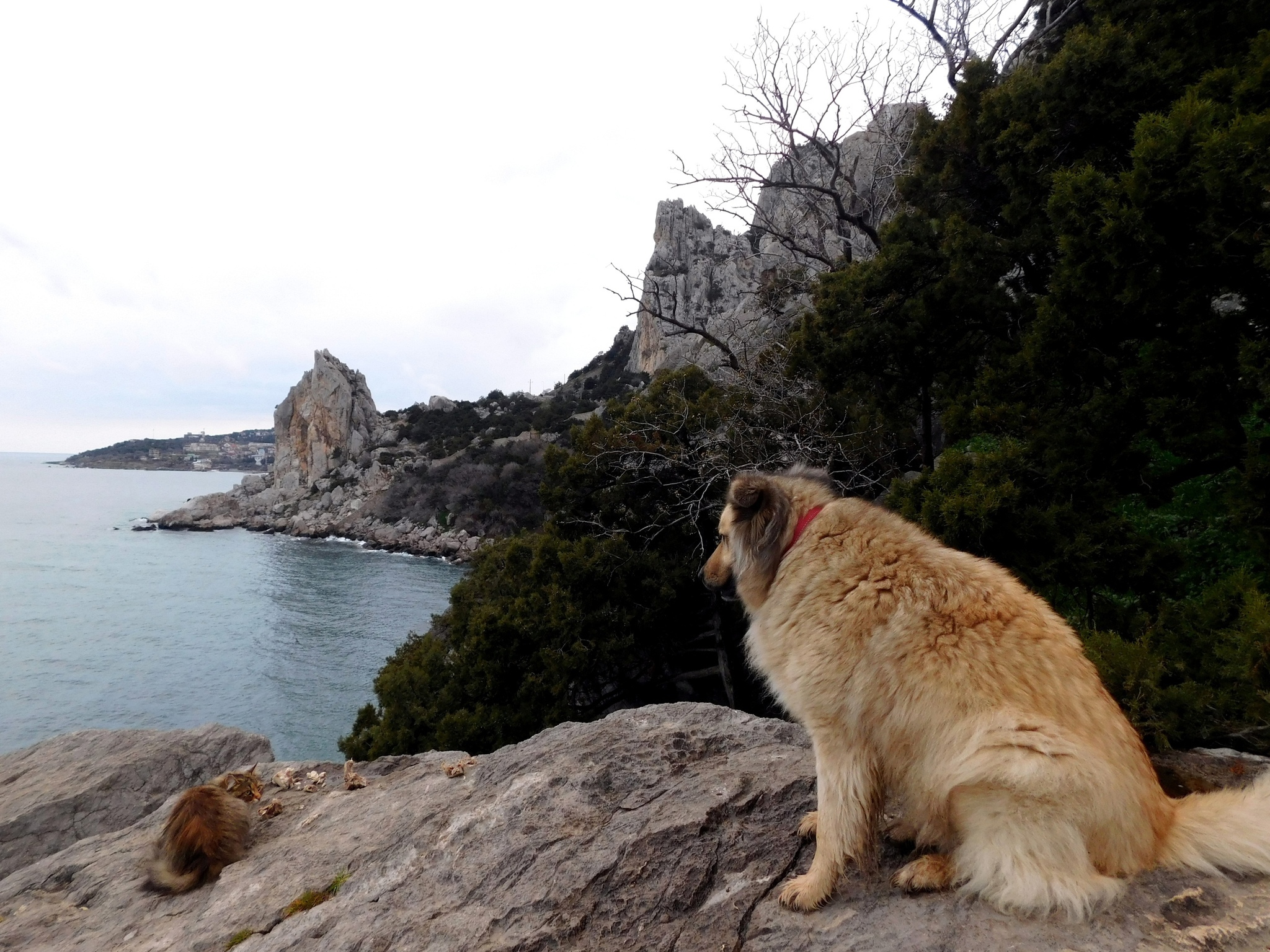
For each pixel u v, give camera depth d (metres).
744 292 37.12
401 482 86.19
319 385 102.69
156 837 4.61
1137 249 6.81
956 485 7.77
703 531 16.47
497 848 3.53
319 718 28.25
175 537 84.31
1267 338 6.10
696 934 2.77
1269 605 4.45
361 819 4.35
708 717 4.78
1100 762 2.27
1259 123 5.77
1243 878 2.36
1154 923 2.17
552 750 4.50
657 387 19.03
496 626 14.02
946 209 12.85
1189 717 4.37
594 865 3.22
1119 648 4.93
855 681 2.55
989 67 12.30
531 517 70.62
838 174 19.23
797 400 15.79
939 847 2.76
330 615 44.41
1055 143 10.51
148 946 3.47
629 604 14.95
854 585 2.65
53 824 6.51
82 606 46.56
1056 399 8.34
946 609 2.51
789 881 2.88
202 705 29.39
